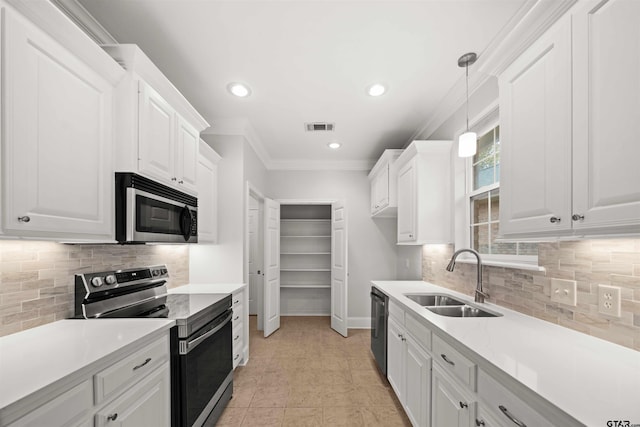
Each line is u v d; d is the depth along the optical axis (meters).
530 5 1.46
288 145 4.05
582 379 0.93
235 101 2.75
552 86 1.15
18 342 1.26
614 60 0.91
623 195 0.88
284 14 1.66
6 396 0.81
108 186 1.51
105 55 1.42
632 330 1.17
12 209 1.04
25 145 1.09
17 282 1.39
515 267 1.85
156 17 1.68
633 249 1.17
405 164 3.13
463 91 2.46
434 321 1.62
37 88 1.13
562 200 1.10
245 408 2.38
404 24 1.75
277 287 4.50
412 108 2.87
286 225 5.41
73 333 1.38
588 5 0.99
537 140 1.23
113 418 1.15
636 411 0.75
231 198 3.22
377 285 3.07
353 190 4.80
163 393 1.54
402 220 3.20
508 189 1.42
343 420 2.23
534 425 0.88
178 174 2.08
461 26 1.76
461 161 2.63
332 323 4.54
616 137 0.91
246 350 3.24
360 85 2.45
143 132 1.64
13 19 1.04
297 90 2.54
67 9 1.53
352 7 1.62
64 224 1.25
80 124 1.34
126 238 1.56
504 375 1.00
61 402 0.94
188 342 1.67
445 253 2.87
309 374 2.98
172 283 2.83
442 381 1.52
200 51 2.00
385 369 2.70
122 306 1.90
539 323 1.57
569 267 1.47
